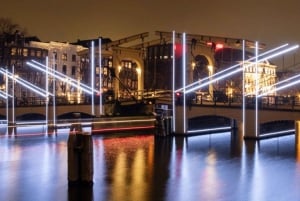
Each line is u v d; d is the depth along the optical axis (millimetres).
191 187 26188
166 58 96000
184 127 51406
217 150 40719
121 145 43812
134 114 61062
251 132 48125
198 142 46469
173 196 24219
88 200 23438
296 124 45594
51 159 35375
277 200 23578
